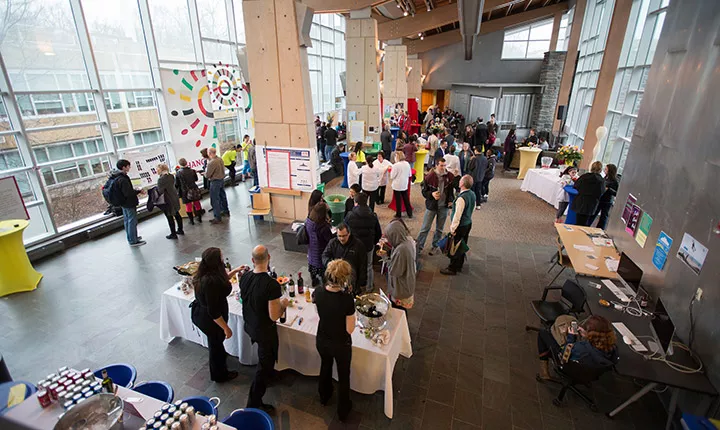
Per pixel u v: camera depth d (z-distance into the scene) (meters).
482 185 8.36
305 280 4.88
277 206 6.89
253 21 5.78
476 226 7.06
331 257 3.58
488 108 18.36
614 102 9.05
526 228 6.97
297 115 6.10
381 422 2.86
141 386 2.43
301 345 3.07
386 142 10.84
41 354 3.56
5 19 5.14
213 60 9.23
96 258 5.55
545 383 3.30
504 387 3.24
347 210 4.91
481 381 3.31
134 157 7.08
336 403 3.01
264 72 6.02
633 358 2.72
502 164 12.79
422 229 5.64
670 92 3.66
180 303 3.50
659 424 2.90
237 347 3.35
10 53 5.25
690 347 2.79
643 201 3.97
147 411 2.03
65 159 6.07
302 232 4.10
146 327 3.98
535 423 2.89
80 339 3.77
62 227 6.05
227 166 9.33
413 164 9.96
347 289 2.47
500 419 2.92
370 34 10.11
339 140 13.38
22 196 5.32
